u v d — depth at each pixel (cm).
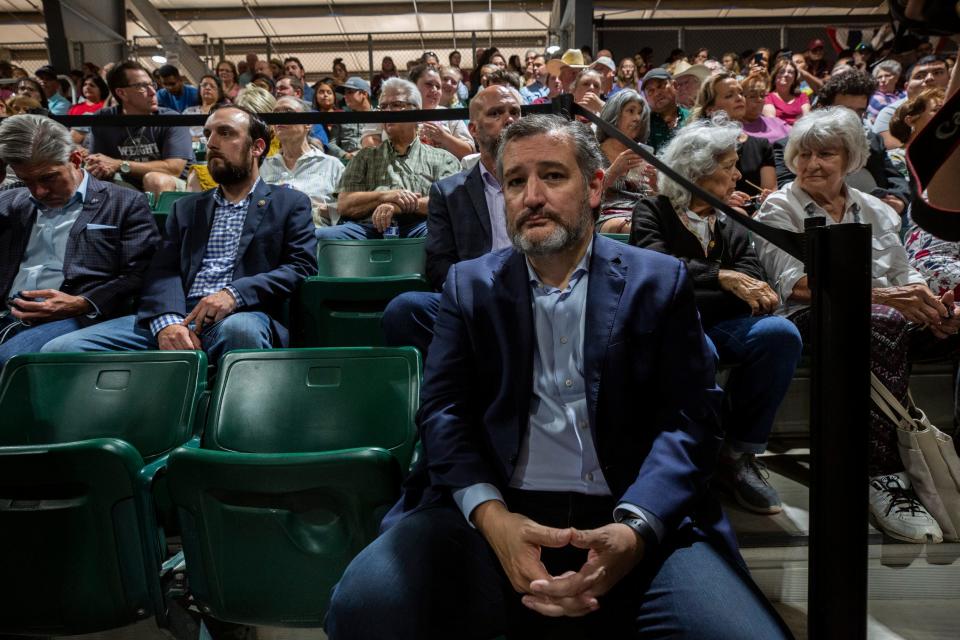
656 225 206
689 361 126
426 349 214
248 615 140
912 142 65
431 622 113
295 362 179
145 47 1055
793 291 206
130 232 257
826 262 105
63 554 141
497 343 131
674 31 930
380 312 240
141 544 144
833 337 105
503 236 247
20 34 1218
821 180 210
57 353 187
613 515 118
